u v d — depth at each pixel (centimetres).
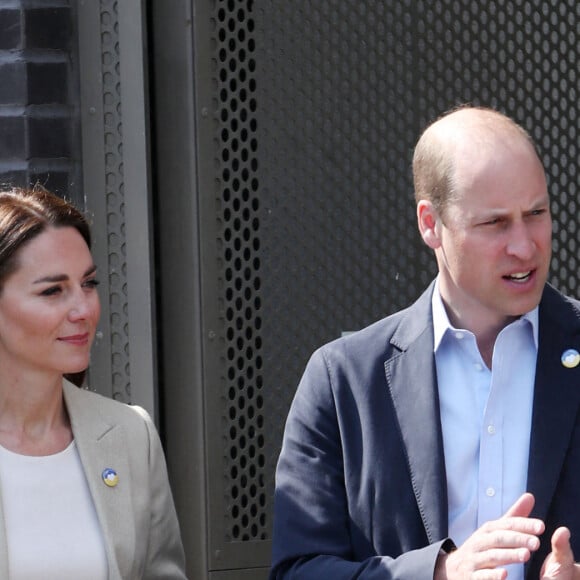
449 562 933
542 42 1454
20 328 1080
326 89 1390
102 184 1347
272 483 1380
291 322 1385
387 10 1407
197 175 1352
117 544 1099
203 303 1355
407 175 1415
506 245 958
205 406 1358
